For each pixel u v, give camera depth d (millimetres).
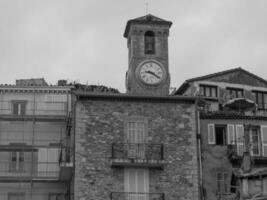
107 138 48938
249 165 52312
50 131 54219
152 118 50031
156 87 52406
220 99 60281
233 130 54656
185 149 49656
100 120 49250
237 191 50906
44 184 52812
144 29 53938
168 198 48344
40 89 55500
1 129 54000
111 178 48094
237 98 58750
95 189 47656
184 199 48469
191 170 49219
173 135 49875
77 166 47969
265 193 48312
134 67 52781
